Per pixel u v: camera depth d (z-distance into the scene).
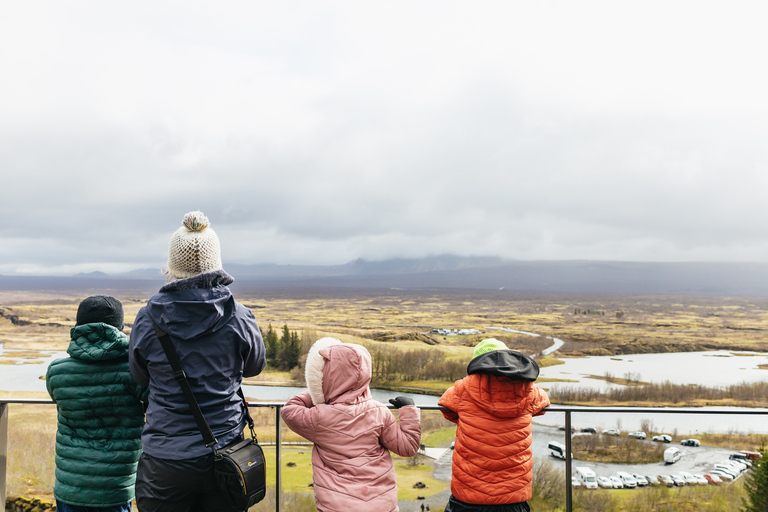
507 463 2.82
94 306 2.69
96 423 2.65
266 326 141.38
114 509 2.71
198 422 2.25
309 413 2.59
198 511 2.39
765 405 69.38
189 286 2.32
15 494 3.05
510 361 2.86
